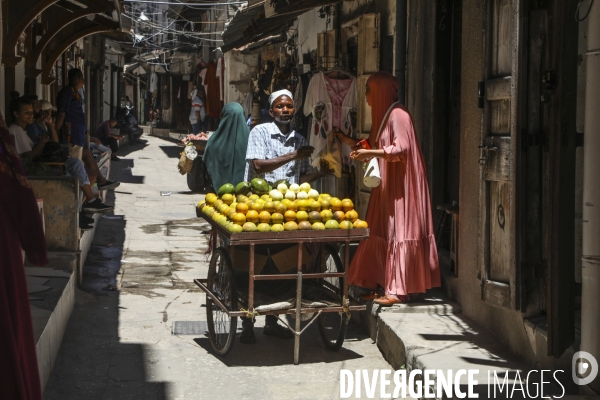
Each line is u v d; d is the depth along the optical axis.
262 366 6.20
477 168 6.35
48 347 5.66
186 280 9.38
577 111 4.96
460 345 5.79
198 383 5.77
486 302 5.69
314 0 8.74
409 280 6.65
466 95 6.57
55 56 13.16
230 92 24.41
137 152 28.58
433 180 7.69
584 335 4.54
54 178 8.24
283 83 15.26
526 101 5.16
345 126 9.49
